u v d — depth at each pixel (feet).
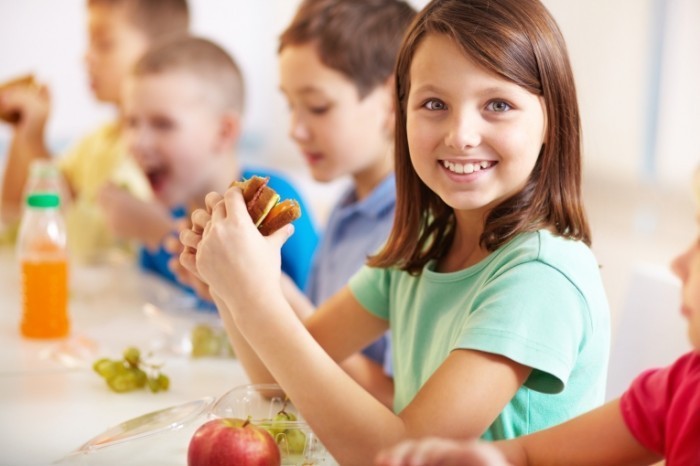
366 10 5.10
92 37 8.80
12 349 4.69
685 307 2.78
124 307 5.65
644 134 8.55
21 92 8.64
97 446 3.17
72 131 11.47
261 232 3.11
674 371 2.87
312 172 5.28
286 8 11.43
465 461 2.17
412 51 3.30
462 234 3.66
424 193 3.72
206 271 3.01
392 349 3.92
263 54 11.72
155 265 7.20
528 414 3.29
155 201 7.16
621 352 4.83
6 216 8.16
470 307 3.20
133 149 7.09
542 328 2.99
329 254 5.42
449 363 2.99
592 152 8.83
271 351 2.93
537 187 3.31
